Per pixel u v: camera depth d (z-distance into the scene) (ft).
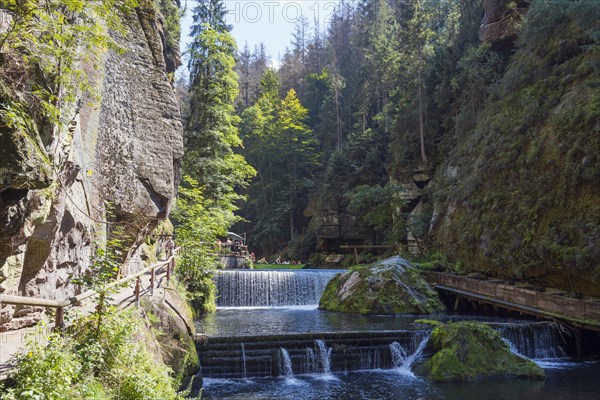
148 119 44.01
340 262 146.82
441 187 112.37
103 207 38.24
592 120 67.05
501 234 80.18
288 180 203.00
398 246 120.67
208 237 76.89
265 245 191.93
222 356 45.44
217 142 99.04
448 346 46.80
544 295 59.82
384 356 49.42
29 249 24.56
